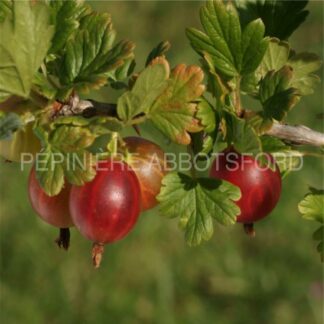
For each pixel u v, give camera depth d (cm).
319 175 811
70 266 780
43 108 257
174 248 793
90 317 760
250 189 291
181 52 998
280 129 304
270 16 332
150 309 764
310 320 763
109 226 261
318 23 1006
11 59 246
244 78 294
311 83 312
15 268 779
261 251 795
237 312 769
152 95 252
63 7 274
